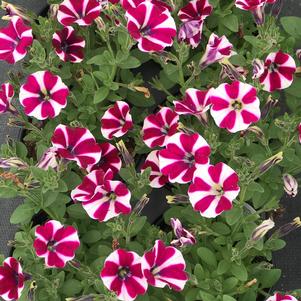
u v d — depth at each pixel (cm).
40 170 58
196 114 60
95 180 60
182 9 71
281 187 70
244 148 67
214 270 63
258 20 65
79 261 63
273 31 64
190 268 62
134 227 62
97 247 66
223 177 52
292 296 55
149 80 81
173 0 69
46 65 66
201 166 52
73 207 65
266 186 69
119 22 65
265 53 69
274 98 70
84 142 61
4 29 66
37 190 61
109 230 63
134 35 60
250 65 67
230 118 55
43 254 56
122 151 62
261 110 64
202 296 58
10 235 87
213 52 64
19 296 56
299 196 88
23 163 59
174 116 63
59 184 60
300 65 71
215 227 64
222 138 68
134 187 67
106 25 66
